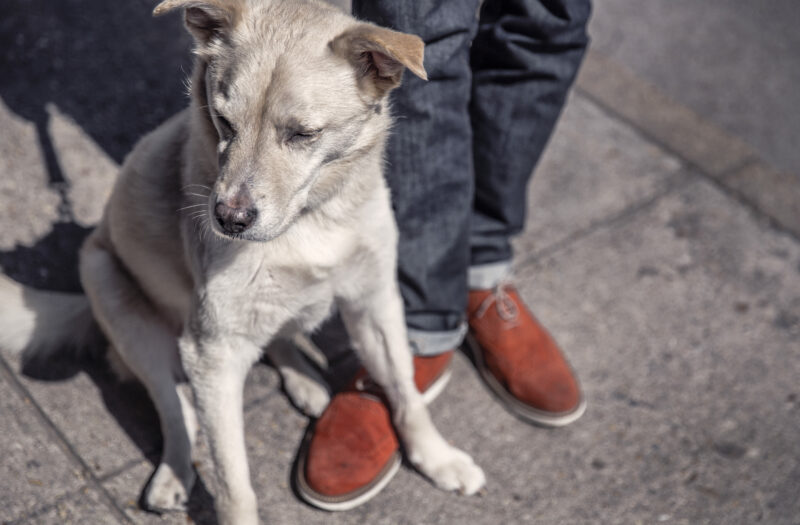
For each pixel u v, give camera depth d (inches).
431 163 98.1
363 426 105.3
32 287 116.2
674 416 117.1
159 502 95.0
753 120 170.7
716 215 149.0
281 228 79.8
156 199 96.4
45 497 95.0
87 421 104.1
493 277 119.9
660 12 195.2
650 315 130.6
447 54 90.9
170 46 155.6
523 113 106.3
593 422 115.3
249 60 78.7
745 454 113.4
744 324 131.1
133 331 102.5
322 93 79.3
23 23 151.6
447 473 103.9
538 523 103.1
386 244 94.9
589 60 177.2
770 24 197.6
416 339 111.8
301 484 101.7
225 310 88.2
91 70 147.8
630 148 159.5
